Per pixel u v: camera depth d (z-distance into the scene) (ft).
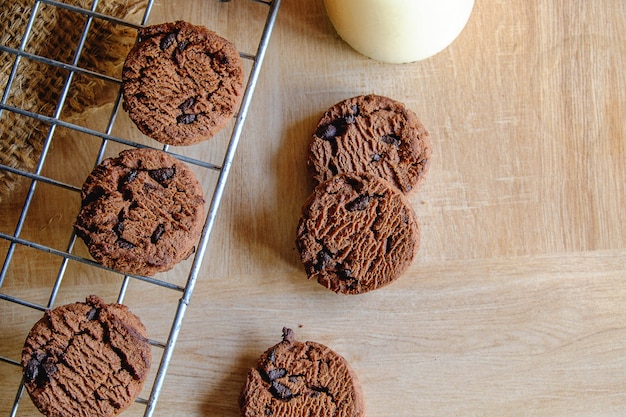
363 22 1.94
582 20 2.07
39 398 1.86
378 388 2.01
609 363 2.02
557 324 2.02
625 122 2.06
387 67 2.07
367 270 1.96
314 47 2.08
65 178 2.05
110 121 1.94
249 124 2.06
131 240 1.87
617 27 2.07
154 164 1.91
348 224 1.96
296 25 2.08
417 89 2.06
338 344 2.02
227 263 2.04
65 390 1.86
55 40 2.02
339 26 2.00
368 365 2.02
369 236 1.96
